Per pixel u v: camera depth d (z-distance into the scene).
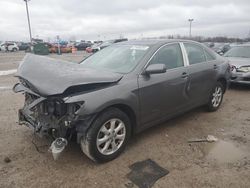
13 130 4.84
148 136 4.64
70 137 3.58
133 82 3.89
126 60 4.36
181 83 4.69
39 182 3.29
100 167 3.63
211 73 5.55
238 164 3.74
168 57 4.63
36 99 3.58
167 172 3.53
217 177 3.42
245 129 5.05
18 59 24.30
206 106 5.91
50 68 3.66
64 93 3.24
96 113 3.44
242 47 9.89
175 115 4.84
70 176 3.42
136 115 3.99
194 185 3.26
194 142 4.45
